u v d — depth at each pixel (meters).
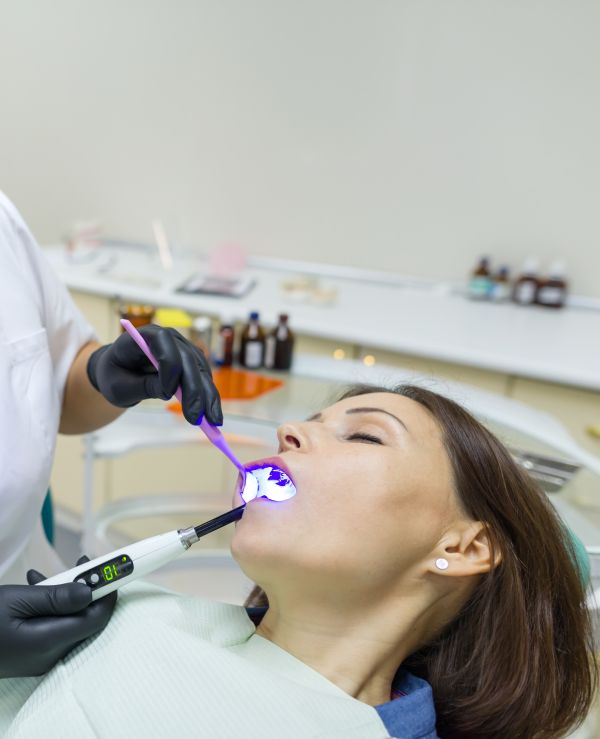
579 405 1.81
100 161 2.95
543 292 2.32
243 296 2.28
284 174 2.61
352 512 0.75
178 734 0.64
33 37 2.92
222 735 0.64
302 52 2.45
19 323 0.90
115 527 2.45
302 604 0.78
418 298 2.40
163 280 2.44
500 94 2.23
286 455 0.81
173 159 2.80
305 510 0.75
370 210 2.52
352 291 2.44
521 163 2.27
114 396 0.92
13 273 0.91
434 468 0.80
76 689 0.69
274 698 0.67
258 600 1.02
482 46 2.21
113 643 0.73
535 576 0.83
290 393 1.55
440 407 0.87
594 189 2.21
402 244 2.51
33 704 0.69
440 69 2.28
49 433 0.91
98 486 2.42
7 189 3.23
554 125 2.19
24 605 0.70
